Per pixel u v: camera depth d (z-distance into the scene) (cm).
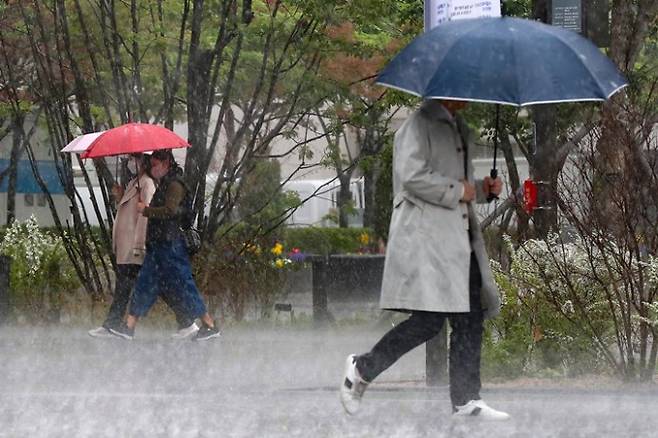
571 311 3030
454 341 2212
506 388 2831
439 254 2103
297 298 5425
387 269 2133
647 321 2867
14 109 4866
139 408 2481
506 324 3134
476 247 2177
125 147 3619
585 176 2939
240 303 4488
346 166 5812
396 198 2158
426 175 2106
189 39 4622
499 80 2005
